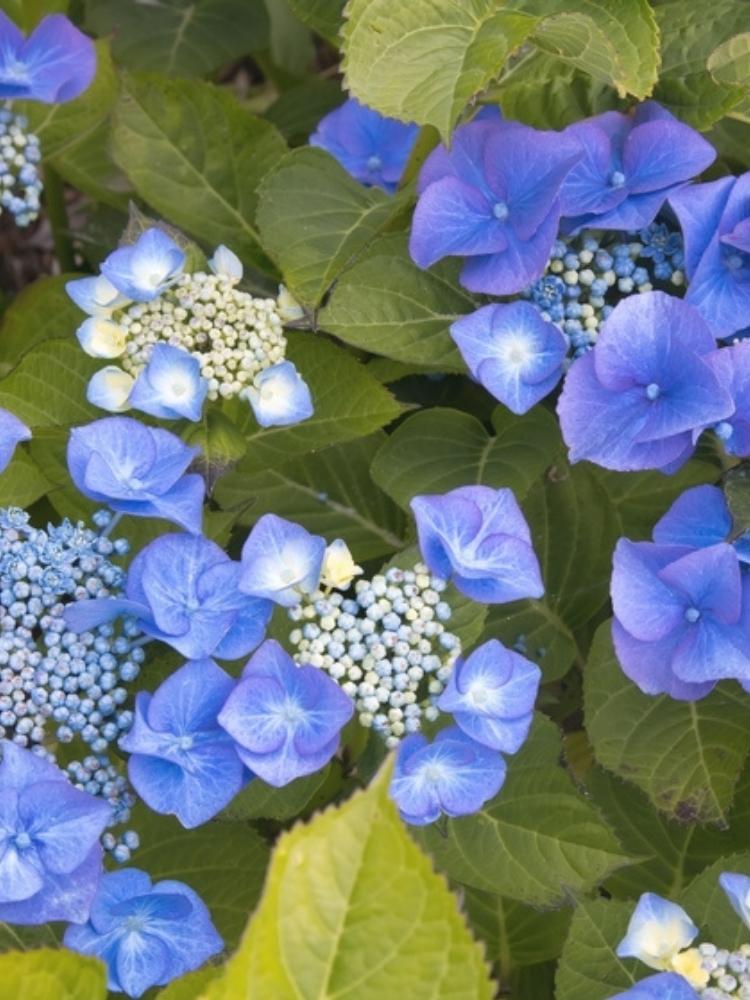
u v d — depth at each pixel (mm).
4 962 416
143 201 750
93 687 527
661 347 549
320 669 517
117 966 507
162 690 503
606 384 553
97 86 704
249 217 683
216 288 582
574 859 556
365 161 697
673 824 637
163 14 811
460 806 513
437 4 539
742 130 656
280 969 399
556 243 584
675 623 548
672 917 519
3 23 653
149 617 519
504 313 572
